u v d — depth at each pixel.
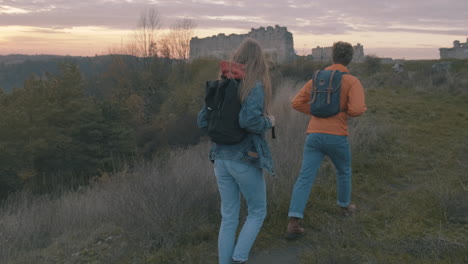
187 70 40.62
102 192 6.61
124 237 3.79
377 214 4.02
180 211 3.78
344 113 3.56
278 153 5.48
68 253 3.69
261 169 2.79
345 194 3.88
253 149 2.70
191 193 4.09
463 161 5.98
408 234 3.49
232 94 2.63
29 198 8.84
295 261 3.23
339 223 3.82
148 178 4.41
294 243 3.54
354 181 5.15
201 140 11.25
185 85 37.41
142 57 46.56
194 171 4.73
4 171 29.12
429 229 3.57
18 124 33.44
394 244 3.34
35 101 36.00
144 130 29.72
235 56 2.71
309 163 3.62
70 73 38.16
